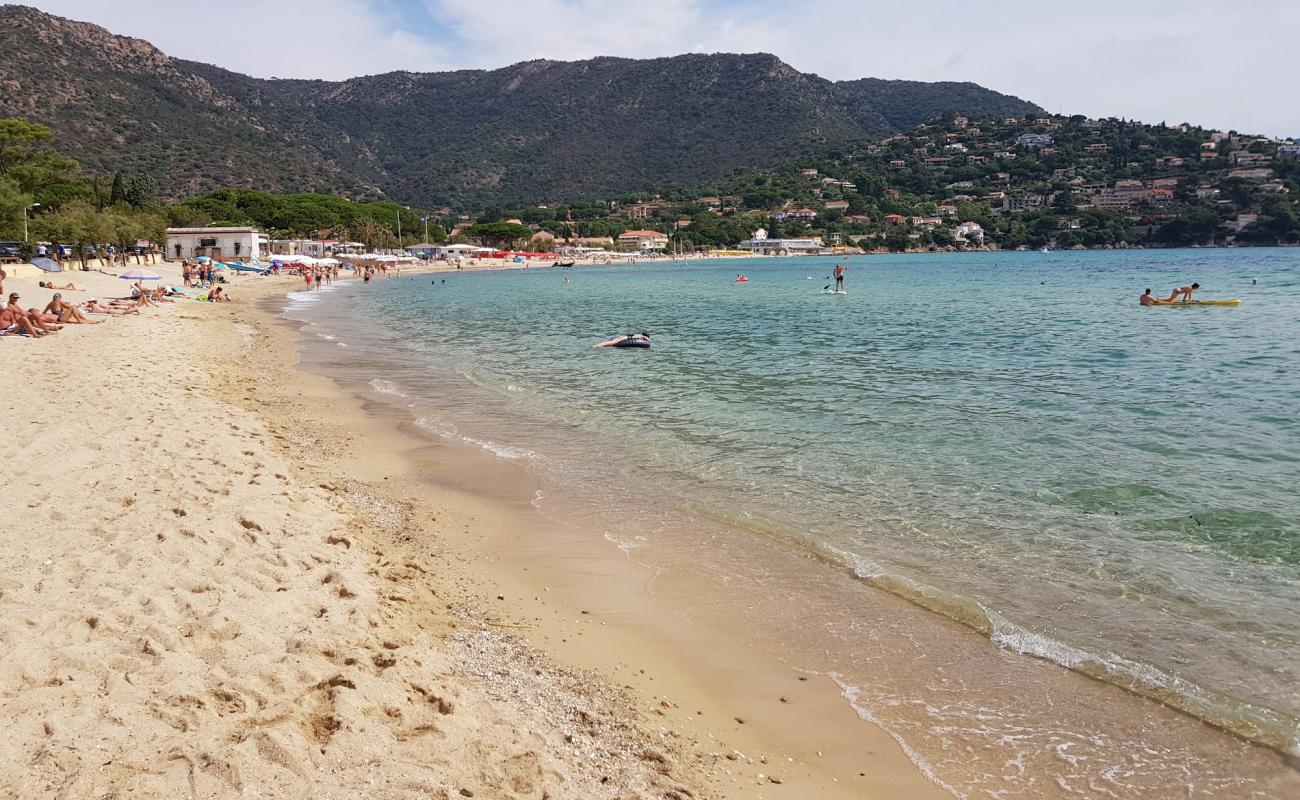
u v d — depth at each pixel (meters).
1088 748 5.73
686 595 8.29
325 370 23.03
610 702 6.21
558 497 11.41
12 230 55.19
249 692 5.22
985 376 21.41
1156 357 24.28
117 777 4.22
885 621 7.67
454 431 15.35
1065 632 7.37
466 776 4.70
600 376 22.09
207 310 41.12
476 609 7.82
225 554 7.62
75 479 9.55
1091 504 10.78
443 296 63.16
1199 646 7.06
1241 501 10.79
